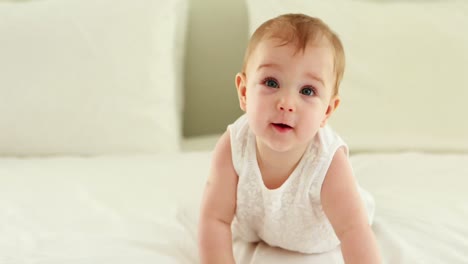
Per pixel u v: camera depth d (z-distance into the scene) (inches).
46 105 47.2
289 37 23.9
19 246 29.4
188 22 60.6
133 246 29.8
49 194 37.7
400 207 35.1
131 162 45.4
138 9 51.0
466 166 43.4
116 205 36.0
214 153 28.0
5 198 36.7
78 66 48.0
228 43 61.3
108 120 48.1
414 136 48.5
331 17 51.6
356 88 49.7
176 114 54.3
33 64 47.5
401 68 49.5
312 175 25.8
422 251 29.3
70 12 49.4
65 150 47.9
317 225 27.5
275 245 29.9
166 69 52.1
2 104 46.8
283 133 23.6
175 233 31.6
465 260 28.2
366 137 48.9
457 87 48.6
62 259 27.8
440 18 51.4
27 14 49.1
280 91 23.6
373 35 50.7
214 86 62.3
